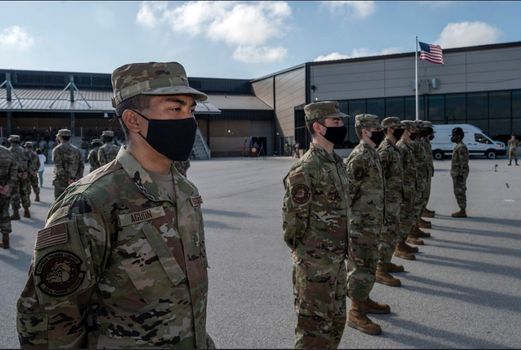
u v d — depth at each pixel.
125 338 1.49
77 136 49.12
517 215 9.16
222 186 16.30
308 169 2.93
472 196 12.07
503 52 34.97
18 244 7.23
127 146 1.70
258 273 5.34
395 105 38.91
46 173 24.19
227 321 3.90
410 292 4.74
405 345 3.48
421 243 6.85
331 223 2.91
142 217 1.54
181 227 1.62
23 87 52.06
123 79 1.68
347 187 3.09
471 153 31.69
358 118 4.25
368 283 3.83
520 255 6.14
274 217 9.39
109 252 1.50
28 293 1.50
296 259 2.94
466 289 4.80
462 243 6.90
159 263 1.53
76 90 49.59
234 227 8.27
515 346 3.42
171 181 1.71
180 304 1.56
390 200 5.14
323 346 2.81
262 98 59.09
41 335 1.48
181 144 1.65
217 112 48.38
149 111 1.64
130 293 1.50
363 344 3.51
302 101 44.94
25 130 46.94
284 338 3.54
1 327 3.87
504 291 4.71
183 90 1.63
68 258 1.43
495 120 35.50
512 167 22.64
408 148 6.23
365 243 3.88
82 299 1.49
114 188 1.54
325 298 2.83
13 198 9.54
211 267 5.61
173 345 1.52
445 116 37.06
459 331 3.72
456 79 36.53
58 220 1.47
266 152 56.44
